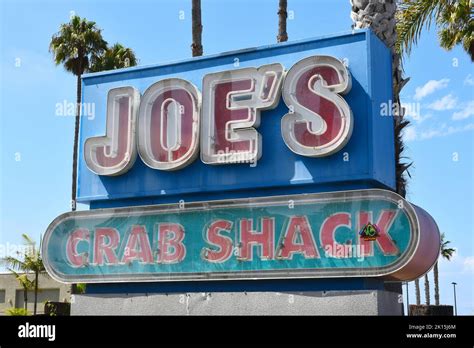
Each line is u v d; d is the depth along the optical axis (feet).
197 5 65.05
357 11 42.78
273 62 39.78
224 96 39.91
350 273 35.24
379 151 37.27
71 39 138.41
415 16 62.54
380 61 38.81
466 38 77.92
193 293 38.86
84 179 43.65
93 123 44.29
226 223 38.78
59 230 43.09
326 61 37.50
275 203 37.76
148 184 41.68
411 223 34.32
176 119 41.04
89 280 41.65
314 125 37.27
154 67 43.16
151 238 40.65
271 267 37.11
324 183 37.37
